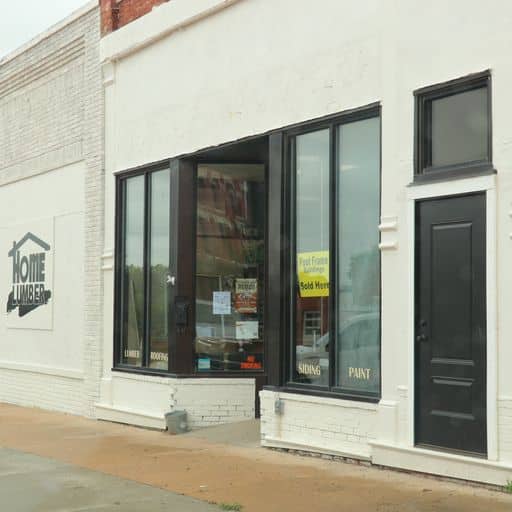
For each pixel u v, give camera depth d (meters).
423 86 8.50
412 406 8.48
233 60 11.20
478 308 7.92
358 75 9.34
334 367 9.62
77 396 14.56
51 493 8.50
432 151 8.52
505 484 7.58
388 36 8.91
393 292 8.74
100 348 13.89
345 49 9.50
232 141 11.17
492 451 7.69
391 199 8.79
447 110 8.41
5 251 17.14
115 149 13.67
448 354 8.20
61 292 15.11
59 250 15.20
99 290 13.91
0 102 17.39
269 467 9.27
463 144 8.23
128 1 13.41
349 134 9.59
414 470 8.44
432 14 8.44
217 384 12.05
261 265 12.45
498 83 7.79
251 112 10.87
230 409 12.05
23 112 16.53
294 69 10.20
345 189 9.63
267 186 12.40
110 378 13.61
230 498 7.97
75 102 14.78
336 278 9.70
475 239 7.99
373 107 9.14
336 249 9.70
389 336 8.77
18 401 16.48
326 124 9.81
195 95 11.88
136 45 13.00
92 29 14.20
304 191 10.18
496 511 7.03
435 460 8.22
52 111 15.50
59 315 15.16
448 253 8.23
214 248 12.34
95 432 12.52
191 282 12.17
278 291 10.28
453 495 7.59
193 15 11.79
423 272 8.47
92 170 14.15
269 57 10.59
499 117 7.77
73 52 14.80
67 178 15.01
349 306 9.53
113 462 10.06
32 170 16.11
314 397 9.70
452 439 8.13
